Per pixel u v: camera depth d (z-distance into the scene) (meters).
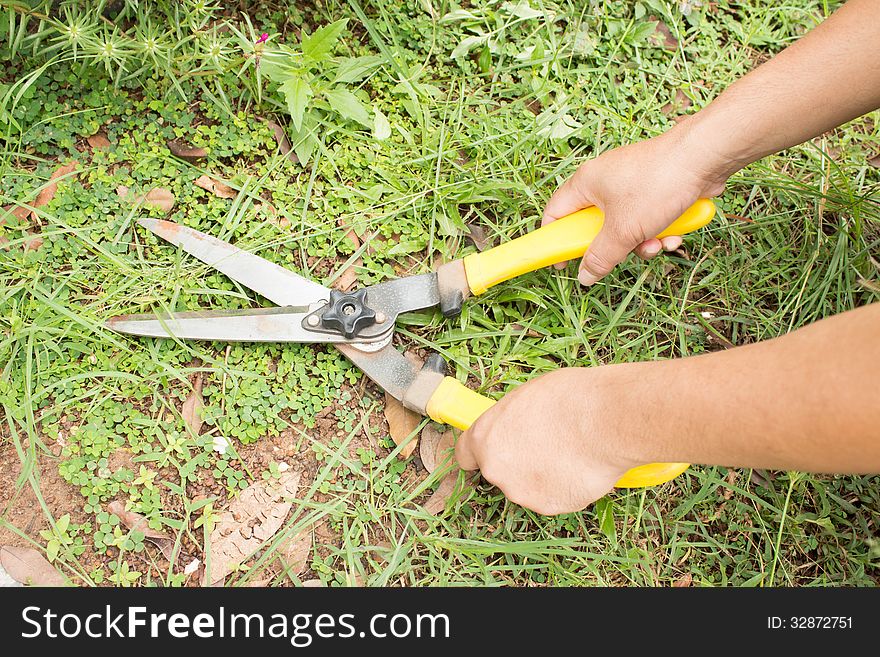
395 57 2.30
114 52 1.93
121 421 1.97
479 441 1.65
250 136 2.21
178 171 2.17
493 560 2.03
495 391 2.12
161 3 2.12
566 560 2.04
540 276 2.17
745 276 2.29
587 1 2.47
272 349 2.04
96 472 1.94
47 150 2.13
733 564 2.09
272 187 2.19
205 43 2.06
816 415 1.06
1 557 1.84
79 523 1.91
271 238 2.14
